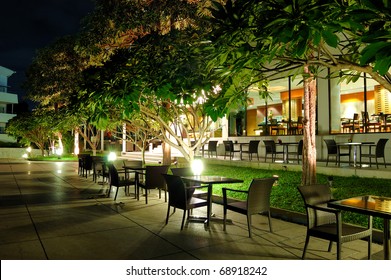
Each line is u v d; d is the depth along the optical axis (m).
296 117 18.11
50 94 17.38
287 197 7.77
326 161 12.30
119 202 8.52
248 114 20.19
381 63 2.44
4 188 11.18
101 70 7.20
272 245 4.98
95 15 10.06
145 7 9.67
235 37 3.91
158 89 6.18
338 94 13.41
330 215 4.63
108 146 31.92
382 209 3.62
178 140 9.23
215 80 6.00
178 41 7.34
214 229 5.86
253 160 14.30
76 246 4.96
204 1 8.82
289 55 4.19
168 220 6.55
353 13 2.57
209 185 6.11
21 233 5.64
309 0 3.00
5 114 47.78
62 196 9.48
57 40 16.05
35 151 35.91
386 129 12.63
